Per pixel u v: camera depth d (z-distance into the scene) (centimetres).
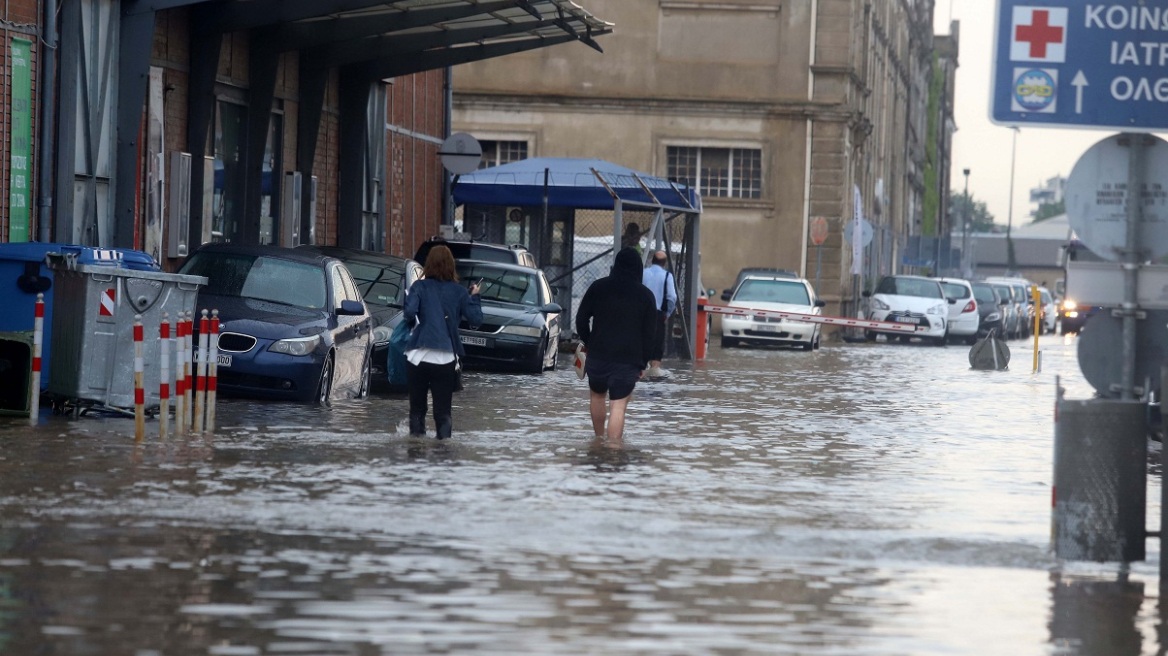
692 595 1652
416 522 2034
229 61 4891
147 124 4309
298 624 1465
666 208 6216
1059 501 1923
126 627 1434
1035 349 6450
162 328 2830
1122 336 2027
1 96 3616
